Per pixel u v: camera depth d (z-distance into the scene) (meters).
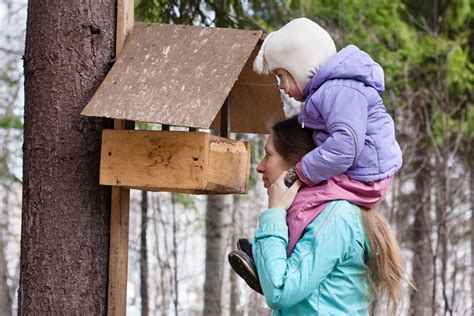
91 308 3.76
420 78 11.48
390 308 3.45
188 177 3.51
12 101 12.75
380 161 3.39
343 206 3.32
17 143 13.21
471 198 12.22
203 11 6.64
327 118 3.36
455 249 12.98
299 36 3.50
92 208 3.78
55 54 3.79
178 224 12.77
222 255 9.81
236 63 3.57
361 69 3.39
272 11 9.60
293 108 9.70
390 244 3.39
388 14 11.05
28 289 3.77
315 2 10.23
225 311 11.30
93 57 3.80
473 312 10.63
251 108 4.46
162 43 3.75
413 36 11.30
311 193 3.36
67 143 3.76
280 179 3.42
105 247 3.81
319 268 3.22
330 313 3.26
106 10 3.84
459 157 12.34
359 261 3.32
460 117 12.02
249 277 3.40
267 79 4.22
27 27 3.90
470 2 11.86
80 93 3.78
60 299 3.73
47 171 3.76
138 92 3.53
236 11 6.72
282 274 3.21
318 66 3.50
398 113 11.16
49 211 3.75
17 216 15.45
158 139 3.55
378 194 3.40
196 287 15.23
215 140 3.67
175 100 3.44
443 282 9.22
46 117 3.78
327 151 3.29
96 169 3.79
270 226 3.33
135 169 3.58
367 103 3.36
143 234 9.74
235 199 11.36
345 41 10.52
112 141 3.61
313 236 3.27
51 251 3.74
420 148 11.48
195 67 3.59
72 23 3.80
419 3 12.02
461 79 11.41
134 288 13.45
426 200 11.14
